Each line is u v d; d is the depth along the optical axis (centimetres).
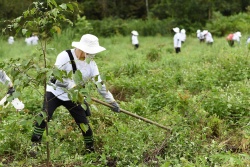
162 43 2191
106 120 608
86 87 375
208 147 482
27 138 518
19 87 370
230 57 978
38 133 470
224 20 2948
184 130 509
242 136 519
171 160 441
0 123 587
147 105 665
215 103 620
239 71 847
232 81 805
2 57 1530
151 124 536
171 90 761
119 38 2542
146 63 1087
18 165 455
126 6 3728
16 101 452
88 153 504
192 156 459
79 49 454
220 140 526
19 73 370
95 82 379
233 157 428
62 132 523
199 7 2917
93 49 444
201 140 495
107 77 383
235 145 507
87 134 498
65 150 498
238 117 594
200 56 1228
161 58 1282
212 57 1144
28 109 650
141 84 813
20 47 1861
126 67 1035
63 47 1550
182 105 615
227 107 608
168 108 634
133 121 569
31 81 378
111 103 497
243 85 736
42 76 376
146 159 464
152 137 503
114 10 3659
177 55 1412
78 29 1953
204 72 868
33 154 478
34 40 1914
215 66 953
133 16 3634
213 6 3022
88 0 3578
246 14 3108
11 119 566
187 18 2950
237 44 1648
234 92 688
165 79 859
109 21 3075
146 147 474
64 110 627
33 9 380
